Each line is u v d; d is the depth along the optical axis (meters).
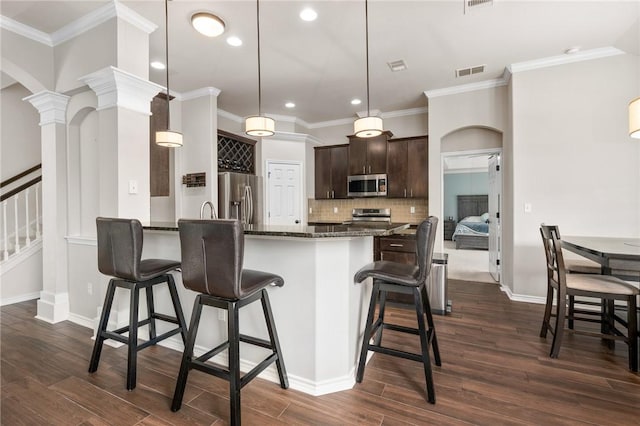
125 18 2.57
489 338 2.59
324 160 6.06
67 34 2.82
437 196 4.38
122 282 2.02
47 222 3.01
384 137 5.41
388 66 3.63
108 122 2.57
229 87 4.28
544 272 3.54
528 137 3.57
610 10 2.59
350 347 1.95
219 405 1.73
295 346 1.91
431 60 3.49
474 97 4.14
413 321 2.98
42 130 3.01
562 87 3.42
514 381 1.95
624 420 1.60
